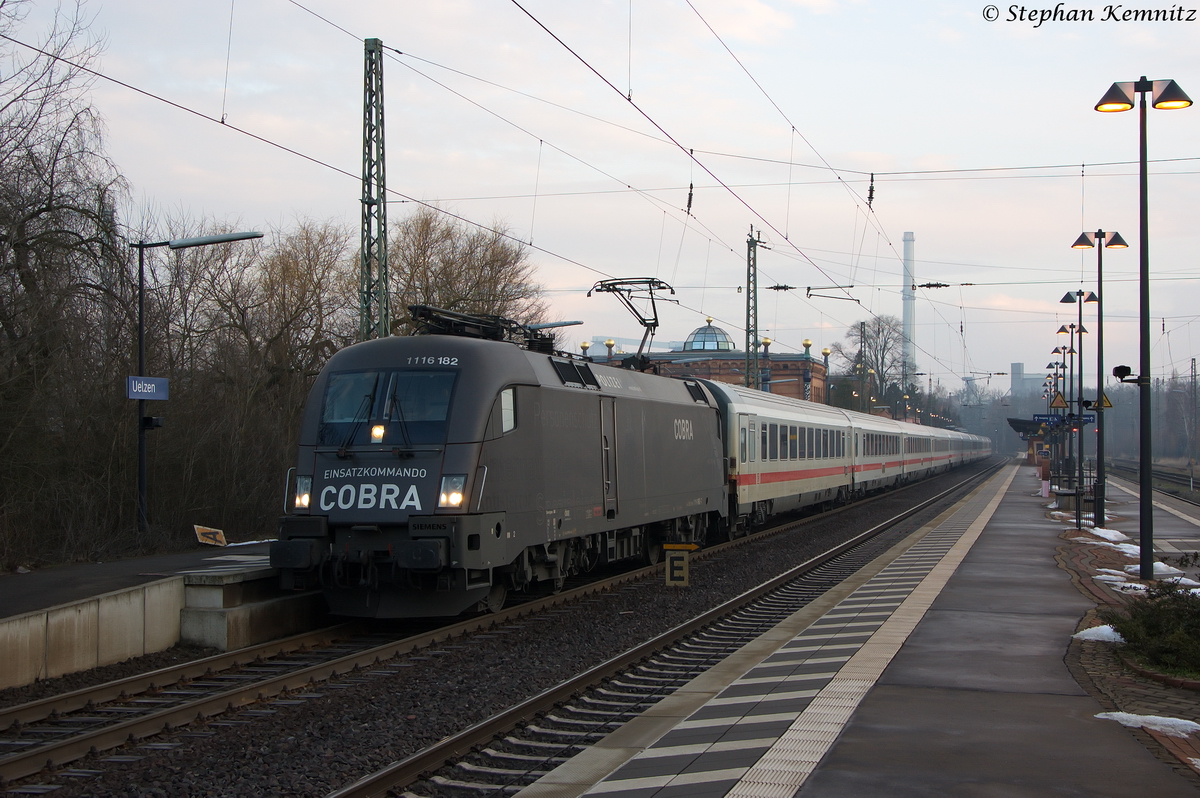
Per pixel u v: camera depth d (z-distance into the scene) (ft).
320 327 113.39
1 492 58.29
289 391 99.76
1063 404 101.30
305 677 32.63
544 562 48.55
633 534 61.11
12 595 41.52
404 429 42.04
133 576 48.44
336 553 41.29
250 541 75.31
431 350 43.73
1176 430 373.81
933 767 21.08
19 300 61.21
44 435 63.26
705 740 23.93
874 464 144.77
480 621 43.16
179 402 75.66
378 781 21.59
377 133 74.64
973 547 71.92
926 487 179.32
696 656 37.65
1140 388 57.16
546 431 47.14
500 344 45.27
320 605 45.73
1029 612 42.68
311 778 22.77
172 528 70.95
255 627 41.06
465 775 23.12
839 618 42.86
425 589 42.04
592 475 52.39
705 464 72.49
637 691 31.94
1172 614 33.24
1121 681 29.60
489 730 25.99
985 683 29.30
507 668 34.88
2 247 61.93
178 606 40.06
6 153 63.21
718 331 263.29
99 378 69.15
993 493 153.79
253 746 25.41
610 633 42.01
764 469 89.30
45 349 62.75
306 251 119.34
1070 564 61.21
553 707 29.12
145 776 22.98
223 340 91.40
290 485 43.65
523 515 44.57
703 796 19.56
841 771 20.86
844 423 125.70
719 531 82.89
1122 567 61.67
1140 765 21.20
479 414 42.04
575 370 52.44
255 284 112.16
